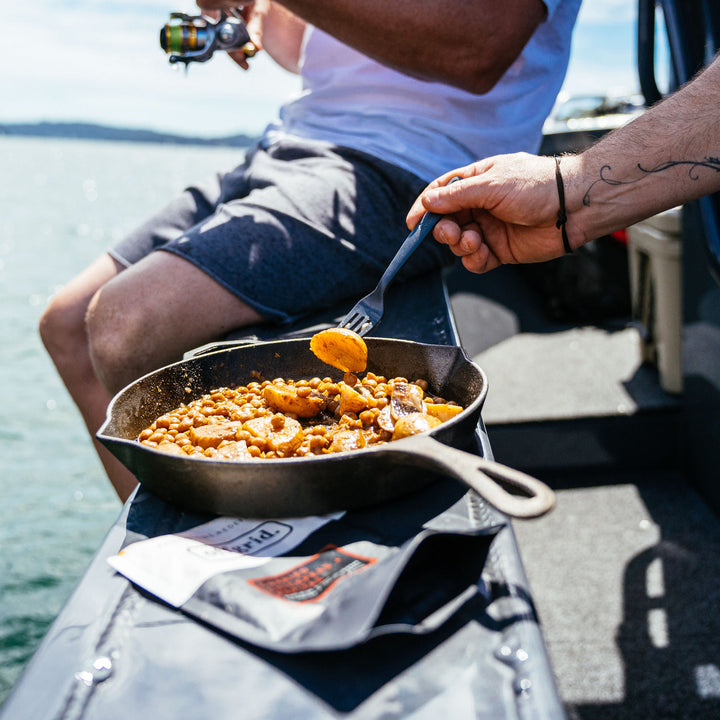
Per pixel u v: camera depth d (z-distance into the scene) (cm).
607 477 269
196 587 71
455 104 196
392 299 179
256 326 179
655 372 297
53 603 361
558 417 265
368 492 82
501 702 57
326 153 193
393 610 66
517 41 167
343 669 61
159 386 115
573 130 402
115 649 65
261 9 236
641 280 298
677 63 203
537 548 231
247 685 60
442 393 114
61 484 516
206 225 174
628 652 184
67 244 2072
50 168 8350
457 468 70
